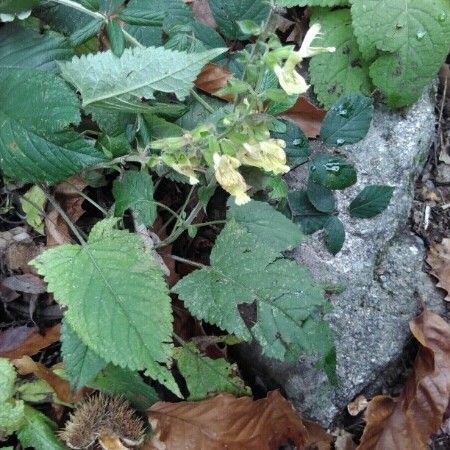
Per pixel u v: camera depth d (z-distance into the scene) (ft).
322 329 1.36
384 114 1.76
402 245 1.74
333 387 1.58
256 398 1.63
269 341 1.36
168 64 1.28
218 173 1.11
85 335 1.23
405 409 1.58
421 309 1.66
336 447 1.59
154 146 1.18
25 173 1.32
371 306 1.64
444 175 1.89
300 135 1.52
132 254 1.31
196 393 1.45
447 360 1.58
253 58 1.20
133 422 1.34
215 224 1.64
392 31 1.67
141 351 1.22
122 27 1.51
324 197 1.56
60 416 1.38
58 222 1.49
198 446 1.40
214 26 1.77
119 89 1.32
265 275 1.37
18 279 1.47
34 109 1.29
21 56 1.39
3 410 1.29
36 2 1.39
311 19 1.79
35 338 1.43
